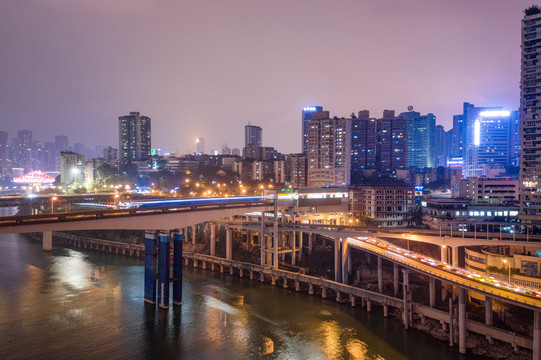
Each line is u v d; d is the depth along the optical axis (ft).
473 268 367.25
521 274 331.98
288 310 361.71
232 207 436.76
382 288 394.73
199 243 612.29
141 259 567.18
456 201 579.07
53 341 292.61
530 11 507.30
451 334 289.33
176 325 325.21
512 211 571.28
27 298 383.24
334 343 295.28
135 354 276.21
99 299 383.04
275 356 276.00
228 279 467.11
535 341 251.39
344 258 425.28
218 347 288.51
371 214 590.96
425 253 467.93
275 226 472.85
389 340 299.58
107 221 328.08
